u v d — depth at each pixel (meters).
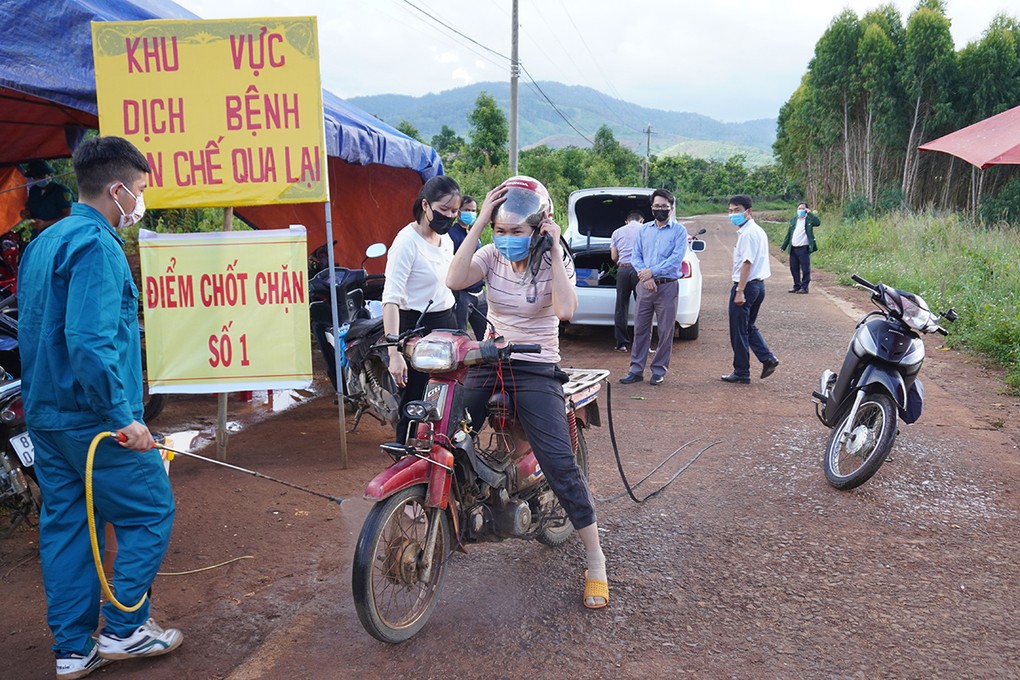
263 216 9.73
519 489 3.79
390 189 9.41
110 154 2.97
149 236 5.11
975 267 13.95
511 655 3.22
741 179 99.06
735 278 7.86
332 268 5.39
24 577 3.90
